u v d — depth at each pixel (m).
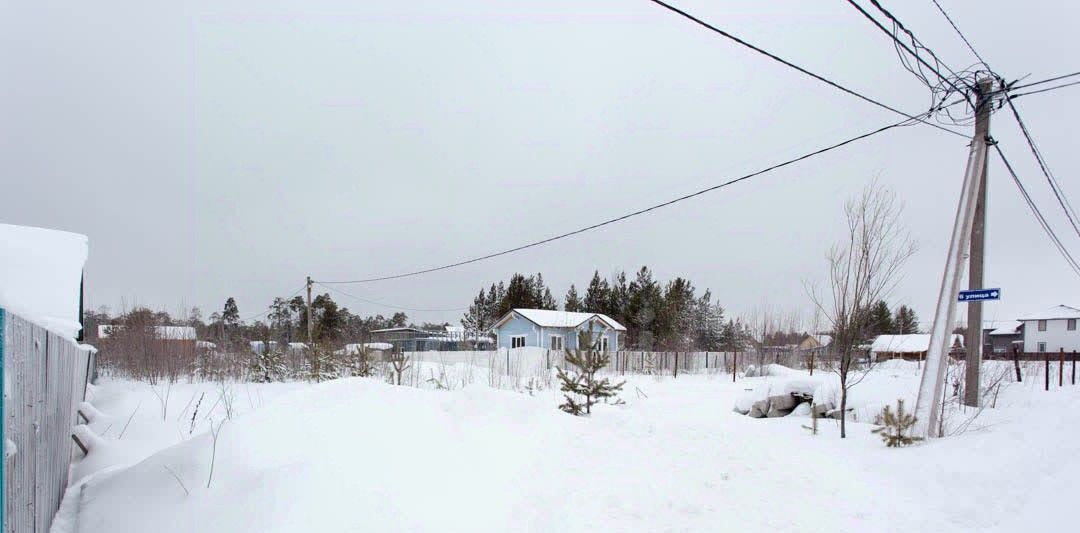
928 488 5.41
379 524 3.51
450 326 46.88
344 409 5.37
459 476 4.60
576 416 7.25
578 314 33.91
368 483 3.96
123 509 4.05
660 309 38.94
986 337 63.34
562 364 22.44
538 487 4.84
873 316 11.38
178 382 15.76
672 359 27.66
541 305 48.31
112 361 16.89
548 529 4.05
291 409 5.31
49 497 3.96
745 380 20.33
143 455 6.35
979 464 6.14
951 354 14.45
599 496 4.76
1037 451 6.62
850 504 4.89
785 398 10.81
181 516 3.74
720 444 6.38
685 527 4.30
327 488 3.75
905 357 37.03
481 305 50.19
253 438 4.57
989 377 12.04
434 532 3.59
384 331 39.56
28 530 3.16
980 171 8.38
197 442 4.56
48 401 3.78
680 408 11.52
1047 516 4.63
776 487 5.23
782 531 4.30
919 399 8.06
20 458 2.89
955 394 10.26
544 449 5.77
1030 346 56.81
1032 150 10.77
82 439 6.29
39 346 3.37
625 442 6.26
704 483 5.25
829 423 9.22
